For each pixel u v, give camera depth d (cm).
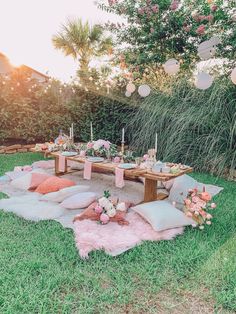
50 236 282
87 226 299
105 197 323
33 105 710
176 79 632
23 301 190
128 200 400
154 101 622
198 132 533
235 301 195
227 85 536
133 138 651
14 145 707
